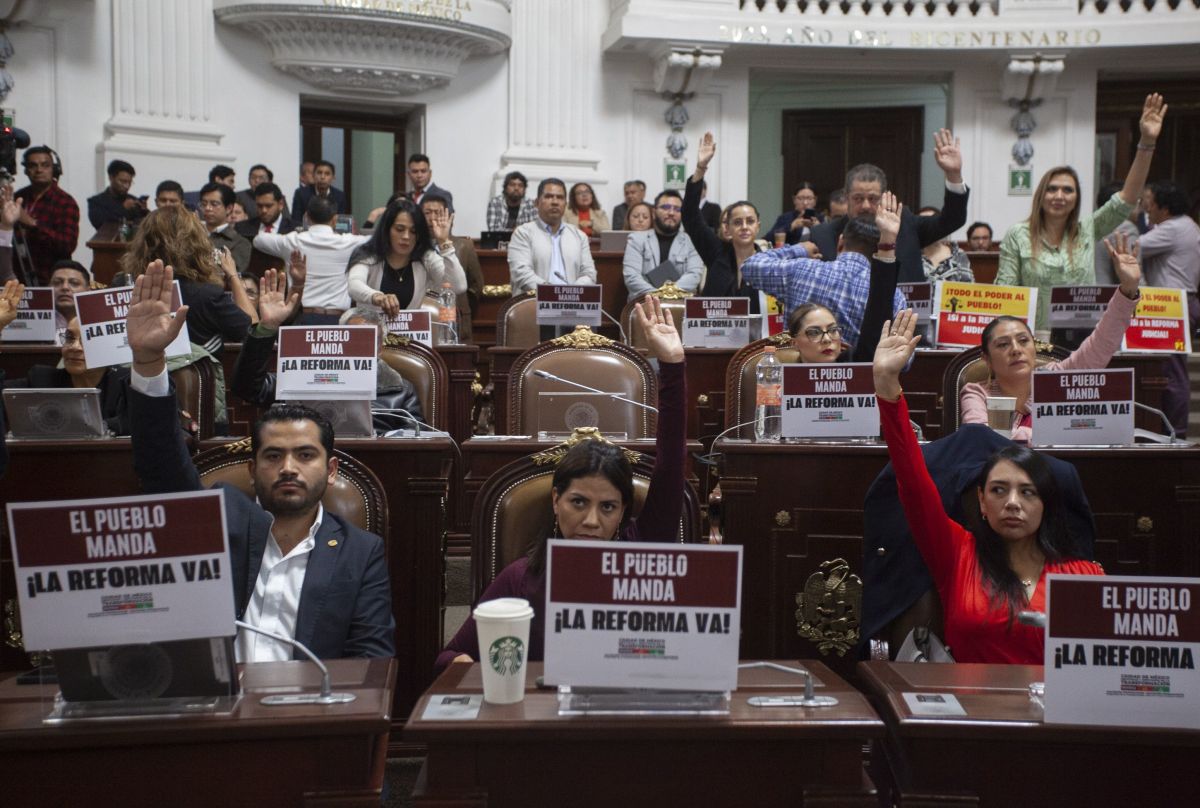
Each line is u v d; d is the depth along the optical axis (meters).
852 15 12.19
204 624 1.96
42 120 10.57
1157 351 5.50
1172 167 13.23
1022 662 2.77
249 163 11.42
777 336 5.05
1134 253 4.32
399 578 3.64
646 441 4.03
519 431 4.69
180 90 11.05
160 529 1.95
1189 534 3.68
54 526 1.92
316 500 2.88
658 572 1.98
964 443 3.16
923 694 2.11
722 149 12.76
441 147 12.10
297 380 3.90
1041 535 2.85
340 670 2.19
